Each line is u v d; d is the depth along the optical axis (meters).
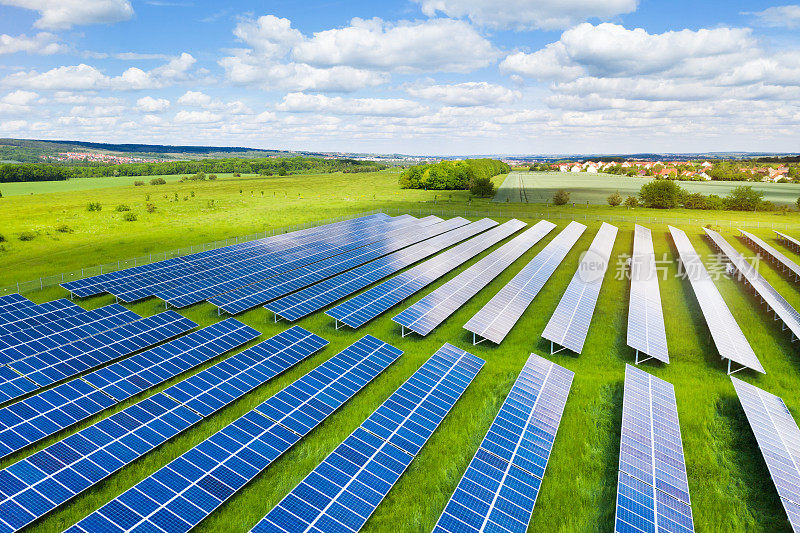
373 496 21.52
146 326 38.41
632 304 45.03
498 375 34.56
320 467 22.72
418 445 25.38
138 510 19.42
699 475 24.88
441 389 30.78
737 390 29.17
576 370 35.59
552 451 26.34
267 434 25.50
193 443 25.97
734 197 123.81
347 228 84.62
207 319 43.78
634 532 19.45
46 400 26.77
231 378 31.09
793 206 132.25
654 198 125.19
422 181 190.75
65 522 20.45
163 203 130.00
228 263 58.53
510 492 21.84
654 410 28.25
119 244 75.69
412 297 52.06
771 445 24.59
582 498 23.09
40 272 58.75
